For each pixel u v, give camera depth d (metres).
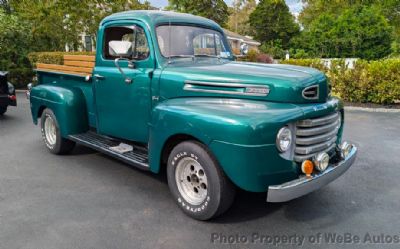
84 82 5.34
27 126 7.98
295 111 3.30
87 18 15.35
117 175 4.94
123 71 4.44
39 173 5.01
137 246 3.20
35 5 15.58
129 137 4.61
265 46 43.16
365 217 3.76
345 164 3.76
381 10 38.31
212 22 5.00
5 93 8.41
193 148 3.49
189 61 4.37
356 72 10.89
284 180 3.31
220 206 3.45
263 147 3.12
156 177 4.87
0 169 5.16
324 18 38.25
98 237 3.34
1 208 3.92
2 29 14.12
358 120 8.84
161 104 3.87
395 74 10.45
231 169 3.20
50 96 5.56
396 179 4.84
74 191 4.39
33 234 3.38
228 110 3.35
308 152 3.40
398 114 9.66
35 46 15.80
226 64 4.27
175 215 3.78
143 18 4.30
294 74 3.64
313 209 3.94
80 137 5.26
